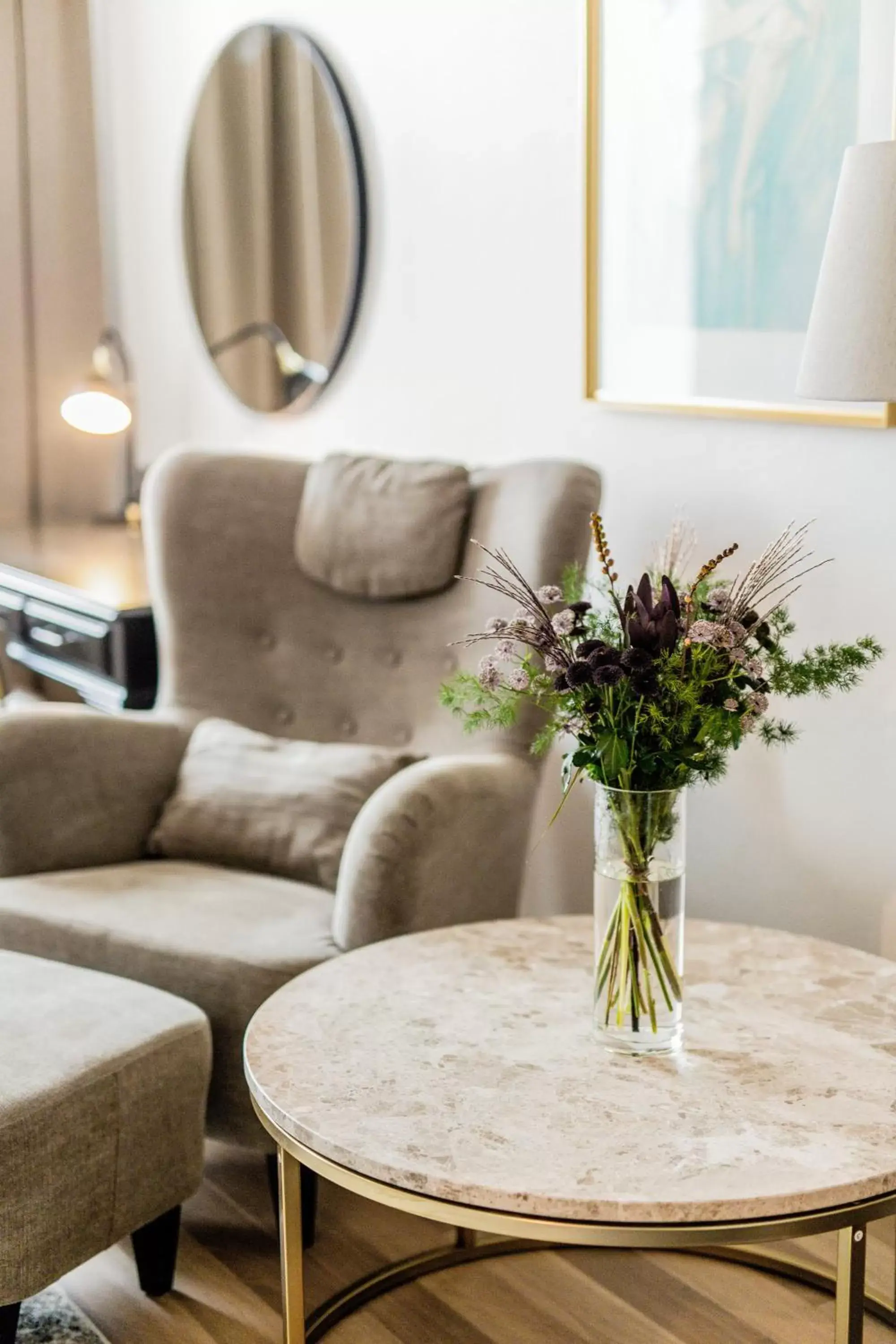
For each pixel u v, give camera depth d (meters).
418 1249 2.00
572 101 2.46
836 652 1.50
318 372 3.12
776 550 1.55
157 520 2.61
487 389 2.73
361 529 2.46
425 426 2.88
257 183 3.19
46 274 3.75
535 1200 1.22
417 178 2.80
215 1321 1.84
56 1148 1.65
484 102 2.63
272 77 3.10
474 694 1.62
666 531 2.42
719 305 2.26
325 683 2.56
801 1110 1.37
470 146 2.67
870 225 1.52
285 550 2.60
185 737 2.52
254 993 1.92
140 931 2.04
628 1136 1.32
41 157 3.70
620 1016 1.49
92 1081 1.70
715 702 1.43
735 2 2.16
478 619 2.36
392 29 2.79
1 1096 1.62
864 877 2.20
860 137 2.03
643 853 1.46
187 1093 1.83
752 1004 1.61
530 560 2.24
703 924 1.88
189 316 3.55
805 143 2.10
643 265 2.37
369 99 2.88
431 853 1.99
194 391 3.61
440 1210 1.26
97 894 2.19
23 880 2.27
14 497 3.79
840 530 2.15
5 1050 1.72
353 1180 1.31
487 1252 1.96
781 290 2.17
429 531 2.39
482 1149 1.30
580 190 2.47
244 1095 1.94
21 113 3.67
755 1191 1.22
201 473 2.61
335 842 2.23
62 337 3.79
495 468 2.43
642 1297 1.87
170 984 1.98
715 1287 1.89
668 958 1.48
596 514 1.54
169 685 2.60
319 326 3.09
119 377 3.83
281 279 3.18
